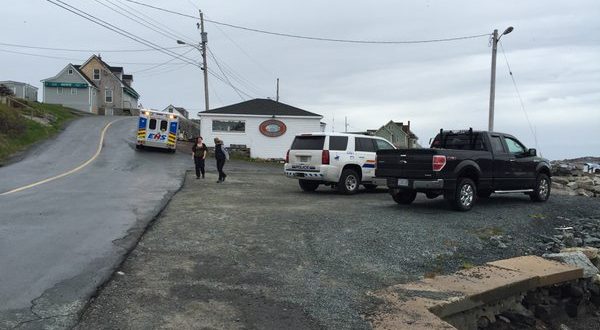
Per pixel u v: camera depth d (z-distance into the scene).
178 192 14.75
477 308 6.20
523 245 9.08
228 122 35.16
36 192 13.62
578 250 8.80
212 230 8.82
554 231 10.62
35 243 7.54
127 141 37.34
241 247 7.71
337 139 15.61
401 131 66.75
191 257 7.08
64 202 11.81
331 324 4.97
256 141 35.31
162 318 4.90
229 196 14.08
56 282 5.77
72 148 31.44
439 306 5.57
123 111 74.56
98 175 19.28
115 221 9.46
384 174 12.45
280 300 5.57
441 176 11.43
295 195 14.98
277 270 6.66
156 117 32.72
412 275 6.84
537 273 7.08
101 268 6.36
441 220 10.45
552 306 7.43
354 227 9.35
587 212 13.33
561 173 27.42
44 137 35.53
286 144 35.47
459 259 7.81
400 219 10.34
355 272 6.78
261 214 10.62
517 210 12.50
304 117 35.44
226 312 5.14
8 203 11.48
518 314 6.60
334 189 17.45
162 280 6.03
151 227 8.96
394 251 7.89
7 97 42.22
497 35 25.73
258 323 4.91
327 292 5.91
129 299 5.36
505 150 13.34
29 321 4.66
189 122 50.69
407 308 5.44
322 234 8.73
